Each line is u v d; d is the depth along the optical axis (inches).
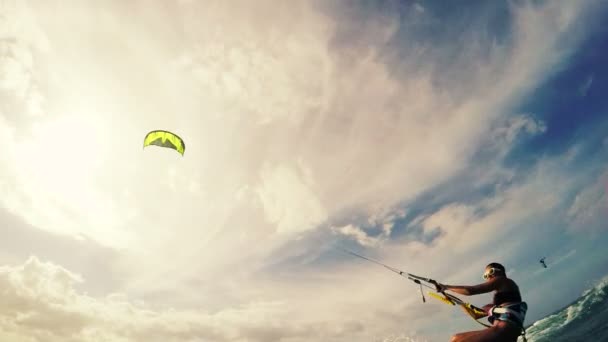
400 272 205.2
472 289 170.1
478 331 158.1
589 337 753.6
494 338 151.1
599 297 1054.4
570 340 800.3
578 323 930.7
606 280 1111.6
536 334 1018.1
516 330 153.6
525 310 163.2
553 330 979.9
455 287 177.6
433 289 191.0
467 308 186.2
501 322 156.9
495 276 181.6
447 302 192.2
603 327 766.5
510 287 169.0
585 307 1053.8
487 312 177.8
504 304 163.6
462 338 158.7
